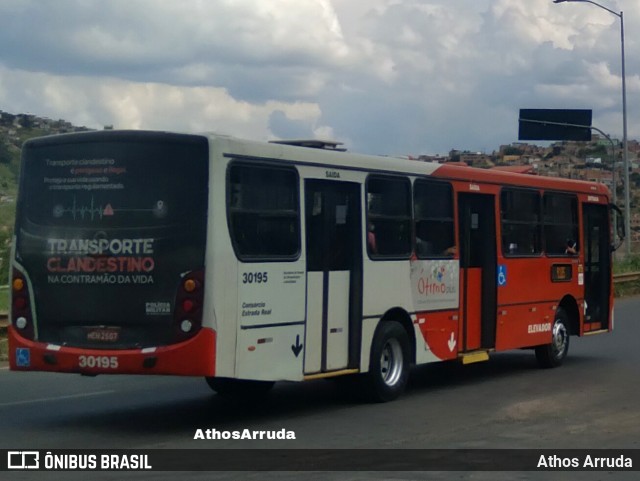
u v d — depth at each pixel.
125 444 9.97
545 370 16.14
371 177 12.41
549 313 16.22
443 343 13.76
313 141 12.25
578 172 52.56
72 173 10.79
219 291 10.20
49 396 13.18
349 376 12.59
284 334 11.02
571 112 44.84
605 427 10.99
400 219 12.93
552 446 9.95
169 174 10.38
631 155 68.56
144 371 10.27
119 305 10.48
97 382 14.56
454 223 14.02
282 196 11.08
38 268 10.90
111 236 10.54
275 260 10.89
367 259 12.29
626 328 23.23
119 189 10.56
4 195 35.66
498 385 14.38
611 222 18.45
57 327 10.80
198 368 10.13
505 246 15.05
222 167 10.34
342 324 11.98
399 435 10.52
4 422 11.21
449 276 13.88
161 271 10.31
